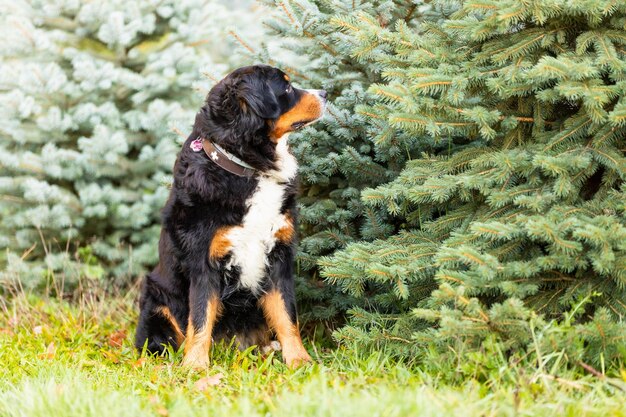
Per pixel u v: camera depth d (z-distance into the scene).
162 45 5.98
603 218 2.92
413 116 3.26
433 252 3.44
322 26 4.14
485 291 3.10
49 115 5.42
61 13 5.84
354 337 3.42
